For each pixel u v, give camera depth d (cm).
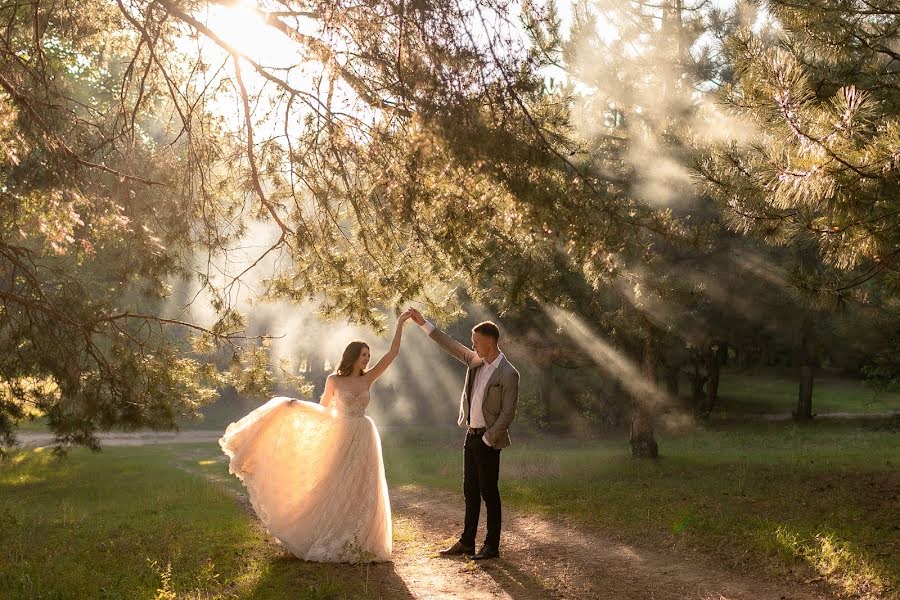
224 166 872
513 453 2070
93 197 763
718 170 650
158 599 488
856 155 523
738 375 4791
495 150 661
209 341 888
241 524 868
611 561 644
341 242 842
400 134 716
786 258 1742
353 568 627
